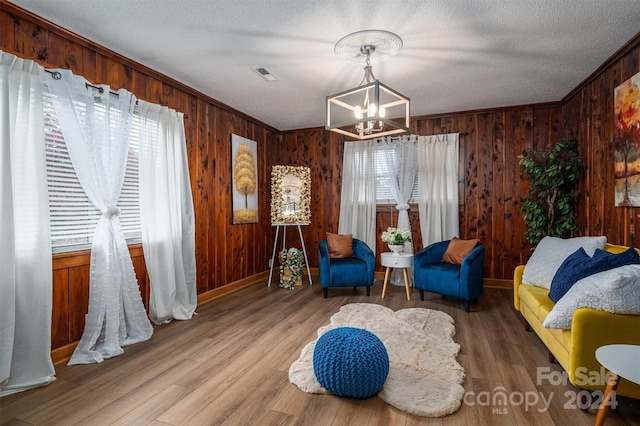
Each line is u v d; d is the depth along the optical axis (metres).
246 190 4.86
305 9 2.26
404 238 4.17
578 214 3.82
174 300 3.39
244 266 4.85
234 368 2.37
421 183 4.81
